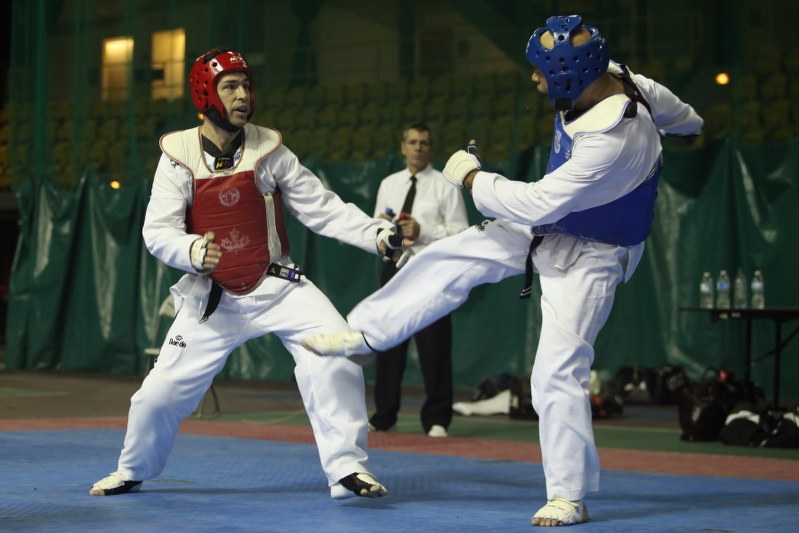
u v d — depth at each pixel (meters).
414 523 4.25
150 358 9.64
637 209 4.28
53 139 16.72
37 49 16.75
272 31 17.67
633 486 5.46
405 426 8.98
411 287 4.46
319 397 4.71
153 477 4.99
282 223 4.86
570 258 4.33
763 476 5.94
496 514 4.51
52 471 5.66
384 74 17.50
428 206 8.11
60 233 15.81
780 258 11.88
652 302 12.55
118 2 17.38
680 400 8.21
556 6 15.98
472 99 16.44
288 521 4.25
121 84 17.42
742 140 13.62
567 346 4.26
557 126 4.30
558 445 4.27
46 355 15.75
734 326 12.04
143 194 15.27
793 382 11.66
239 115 4.60
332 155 17.27
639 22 14.86
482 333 13.20
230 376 14.76
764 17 13.81
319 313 4.73
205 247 4.48
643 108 4.27
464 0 16.98
